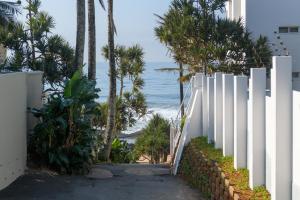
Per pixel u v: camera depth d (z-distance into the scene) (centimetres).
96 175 1080
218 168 838
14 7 1784
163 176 1154
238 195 673
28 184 932
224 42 1927
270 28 2061
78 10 1492
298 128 577
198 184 977
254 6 2058
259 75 725
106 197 897
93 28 1590
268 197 653
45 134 1035
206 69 1947
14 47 1791
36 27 1822
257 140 720
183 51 2025
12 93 923
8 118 900
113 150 2044
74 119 1068
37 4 1870
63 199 858
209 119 1113
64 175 1044
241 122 826
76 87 1088
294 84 1994
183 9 1994
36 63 1759
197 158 1009
